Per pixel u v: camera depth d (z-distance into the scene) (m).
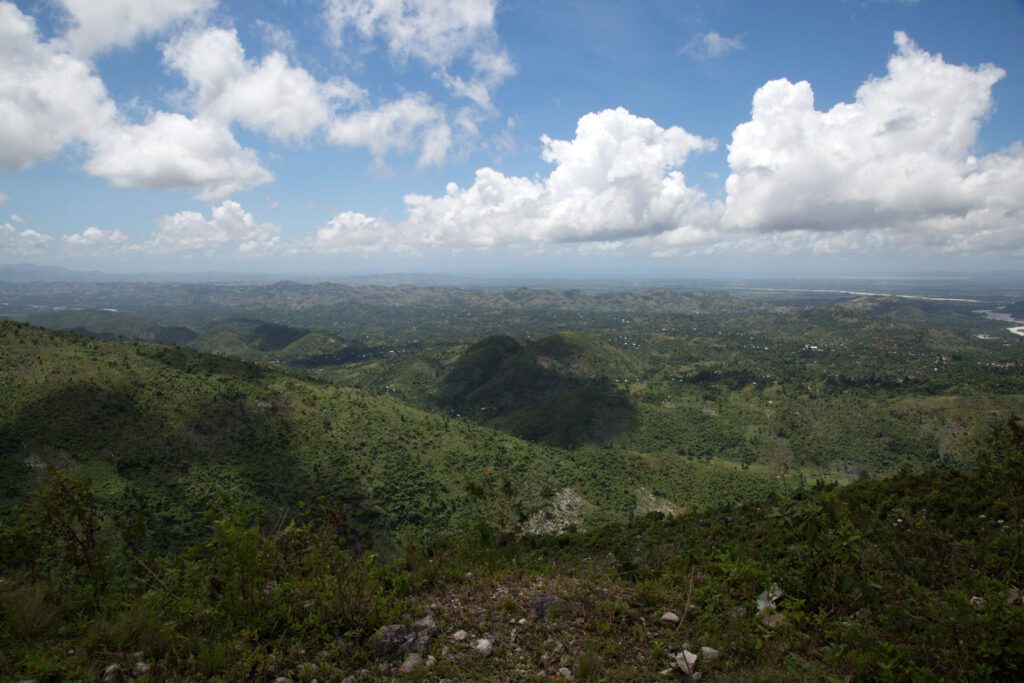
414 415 119.12
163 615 6.88
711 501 98.62
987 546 8.17
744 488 105.56
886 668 5.37
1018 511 8.45
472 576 9.14
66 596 7.39
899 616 6.45
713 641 6.71
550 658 6.33
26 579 7.72
